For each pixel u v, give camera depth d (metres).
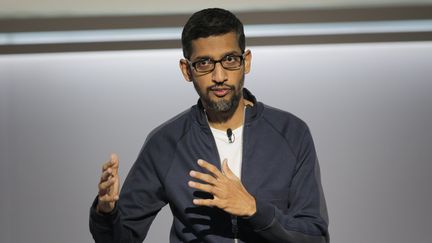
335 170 7.67
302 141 4.02
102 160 7.81
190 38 3.68
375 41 7.43
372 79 7.70
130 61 7.82
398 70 7.70
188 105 7.79
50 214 7.83
